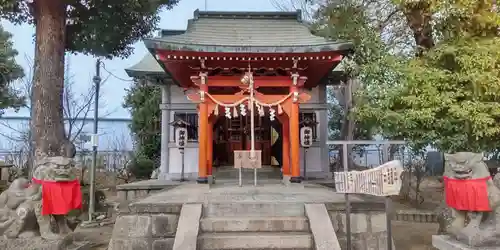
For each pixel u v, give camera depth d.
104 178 20.75
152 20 13.65
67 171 6.41
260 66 10.66
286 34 11.62
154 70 14.04
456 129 6.87
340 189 5.84
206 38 10.99
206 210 6.97
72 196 6.50
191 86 12.88
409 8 8.08
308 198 7.66
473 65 6.61
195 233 6.07
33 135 10.24
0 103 15.52
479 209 5.12
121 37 13.61
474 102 6.52
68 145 10.70
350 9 10.09
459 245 5.23
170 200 7.39
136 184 13.05
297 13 13.12
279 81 10.81
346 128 17.44
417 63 7.51
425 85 6.91
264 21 12.98
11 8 10.52
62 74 10.77
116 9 12.27
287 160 11.70
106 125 29.91
